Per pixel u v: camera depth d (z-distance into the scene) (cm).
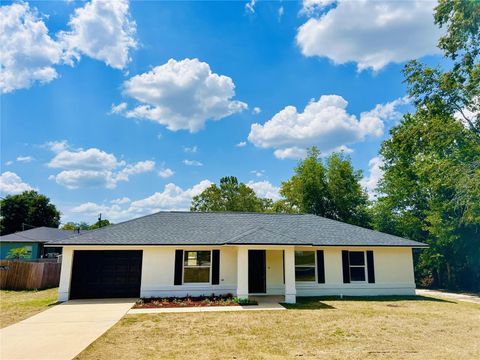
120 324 996
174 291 1536
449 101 2062
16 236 3419
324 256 1694
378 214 2891
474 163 1970
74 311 1211
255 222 1894
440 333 893
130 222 1769
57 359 662
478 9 1548
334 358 678
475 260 2075
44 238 3362
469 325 992
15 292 1841
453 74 1902
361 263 1728
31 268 1975
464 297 1755
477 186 1869
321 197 3709
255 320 1053
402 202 2766
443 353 711
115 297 1542
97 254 1573
